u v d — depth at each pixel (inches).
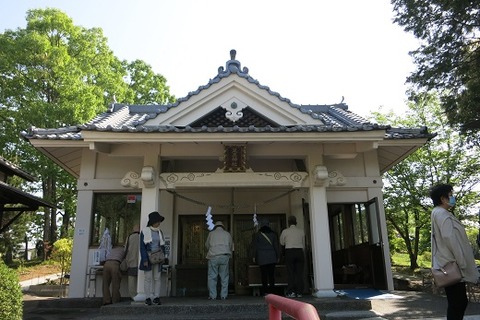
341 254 408.5
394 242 780.0
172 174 307.9
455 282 144.6
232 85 320.8
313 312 63.0
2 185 368.2
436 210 156.9
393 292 322.3
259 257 305.4
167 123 313.3
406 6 449.4
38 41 684.1
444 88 448.5
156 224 269.6
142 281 278.5
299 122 320.2
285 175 313.7
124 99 829.8
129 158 370.3
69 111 659.4
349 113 458.6
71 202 780.6
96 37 829.8
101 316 239.8
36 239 874.8
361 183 370.9
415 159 666.2
